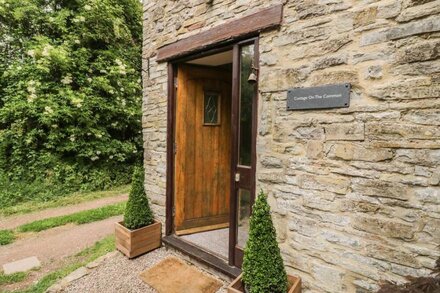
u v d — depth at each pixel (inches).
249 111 97.2
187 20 114.9
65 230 159.8
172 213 129.7
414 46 62.0
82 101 227.1
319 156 77.3
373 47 67.7
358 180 70.6
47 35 241.1
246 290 77.6
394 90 64.7
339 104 72.8
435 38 59.8
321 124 76.7
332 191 75.0
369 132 68.6
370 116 68.3
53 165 228.1
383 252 67.1
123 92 269.7
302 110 80.5
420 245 62.1
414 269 62.7
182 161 128.8
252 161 93.3
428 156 60.8
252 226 76.2
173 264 113.3
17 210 190.1
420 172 61.8
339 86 72.8
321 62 76.3
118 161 268.4
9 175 215.0
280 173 85.8
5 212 185.6
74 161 240.8
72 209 197.8
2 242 140.8
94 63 250.4
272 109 87.4
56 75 233.0
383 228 66.9
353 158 71.1
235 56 98.3
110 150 253.4
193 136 131.6
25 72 221.5
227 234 132.8
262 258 73.7
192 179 132.3
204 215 136.3
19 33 232.8
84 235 152.0
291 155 83.2
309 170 79.4
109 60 266.1
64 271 110.5
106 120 255.8
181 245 119.4
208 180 136.9
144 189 134.1
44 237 149.6
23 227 159.3
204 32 106.8
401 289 49.9
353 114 71.1
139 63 299.3
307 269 80.3
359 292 70.9
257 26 89.0
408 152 63.2
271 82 87.0
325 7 75.2
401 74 63.9
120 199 224.5
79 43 242.7
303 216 80.8
